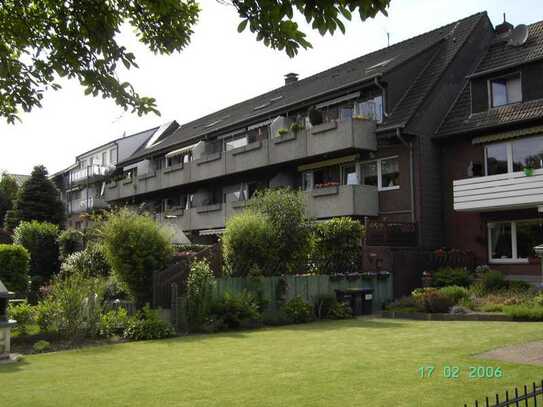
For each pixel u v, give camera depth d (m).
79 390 7.56
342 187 23.55
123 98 6.38
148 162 42.78
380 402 6.45
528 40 22.05
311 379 7.80
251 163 28.72
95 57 6.13
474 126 21.44
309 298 17.67
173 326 14.20
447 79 24.02
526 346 9.85
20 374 8.81
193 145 35.84
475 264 21.70
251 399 6.79
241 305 15.00
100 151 54.00
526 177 18.95
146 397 7.05
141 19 6.45
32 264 29.52
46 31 6.07
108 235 16.34
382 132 23.20
